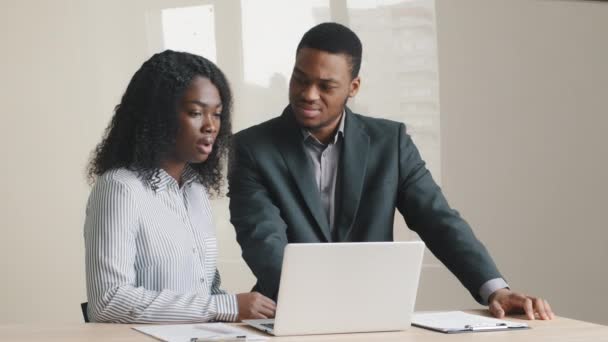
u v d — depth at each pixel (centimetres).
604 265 507
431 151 481
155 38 446
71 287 440
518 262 495
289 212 282
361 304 211
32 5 433
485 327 218
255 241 265
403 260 212
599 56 505
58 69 436
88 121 439
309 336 206
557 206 501
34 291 435
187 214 243
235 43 455
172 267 232
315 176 290
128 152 238
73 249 440
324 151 290
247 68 456
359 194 286
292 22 463
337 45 275
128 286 219
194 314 222
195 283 239
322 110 277
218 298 227
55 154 437
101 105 441
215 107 241
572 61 501
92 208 227
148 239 229
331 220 290
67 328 211
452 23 484
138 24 445
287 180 286
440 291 479
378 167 292
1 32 429
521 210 495
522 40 494
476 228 489
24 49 432
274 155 286
